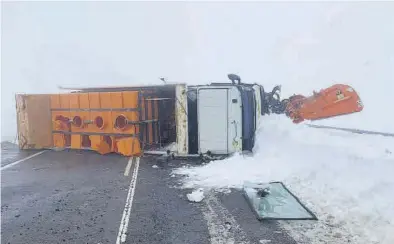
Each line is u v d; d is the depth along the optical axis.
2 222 5.68
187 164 9.52
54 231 5.29
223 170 8.60
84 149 11.96
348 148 8.59
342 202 5.94
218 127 10.02
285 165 8.36
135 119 10.72
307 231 5.01
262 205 6.10
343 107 10.87
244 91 10.29
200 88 10.05
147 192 7.11
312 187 6.89
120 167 9.40
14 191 7.39
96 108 11.45
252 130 10.40
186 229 5.23
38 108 12.47
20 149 12.61
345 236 4.79
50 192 7.29
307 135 10.32
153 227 5.34
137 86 11.55
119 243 4.83
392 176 6.34
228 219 5.57
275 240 4.77
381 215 5.22
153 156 10.72
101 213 5.99
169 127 12.01
